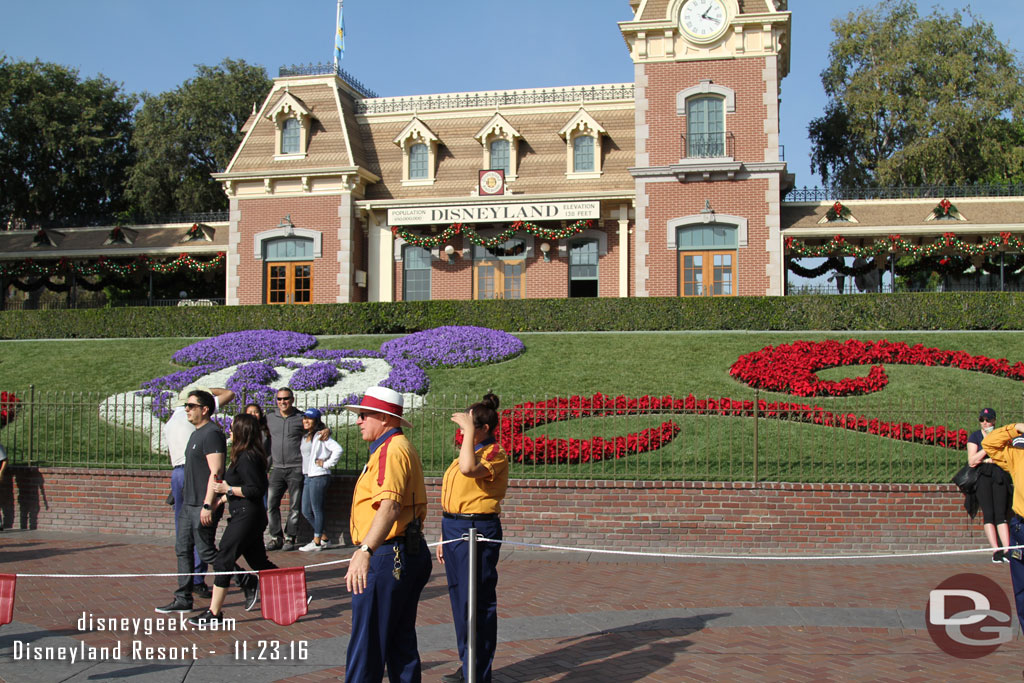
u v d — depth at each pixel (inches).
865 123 1601.9
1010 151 1533.0
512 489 498.3
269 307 992.9
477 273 1223.5
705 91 1082.7
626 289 1167.6
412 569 227.9
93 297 1526.8
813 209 1140.5
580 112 1192.2
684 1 1090.1
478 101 1277.1
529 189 1201.4
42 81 1763.0
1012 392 670.5
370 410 234.2
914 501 475.2
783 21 1061.1
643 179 1092.5
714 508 484.4
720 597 369.1
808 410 507.2
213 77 1852.9
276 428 492.7
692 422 600.4
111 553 467.2
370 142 1284.4
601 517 490.6
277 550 489.1
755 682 256.1
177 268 1284.4
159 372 827.4
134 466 553.6
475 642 241.9
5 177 1784.0
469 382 741.9
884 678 260.1
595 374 748.6
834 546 477.4
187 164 1829.5
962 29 1529.3
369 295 1244.5
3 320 1048.8
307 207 1214.9
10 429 660.7
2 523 553.9
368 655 221.0
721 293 1077.1
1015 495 287.7
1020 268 1251.8
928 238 1117.1
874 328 887.7
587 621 327.0
